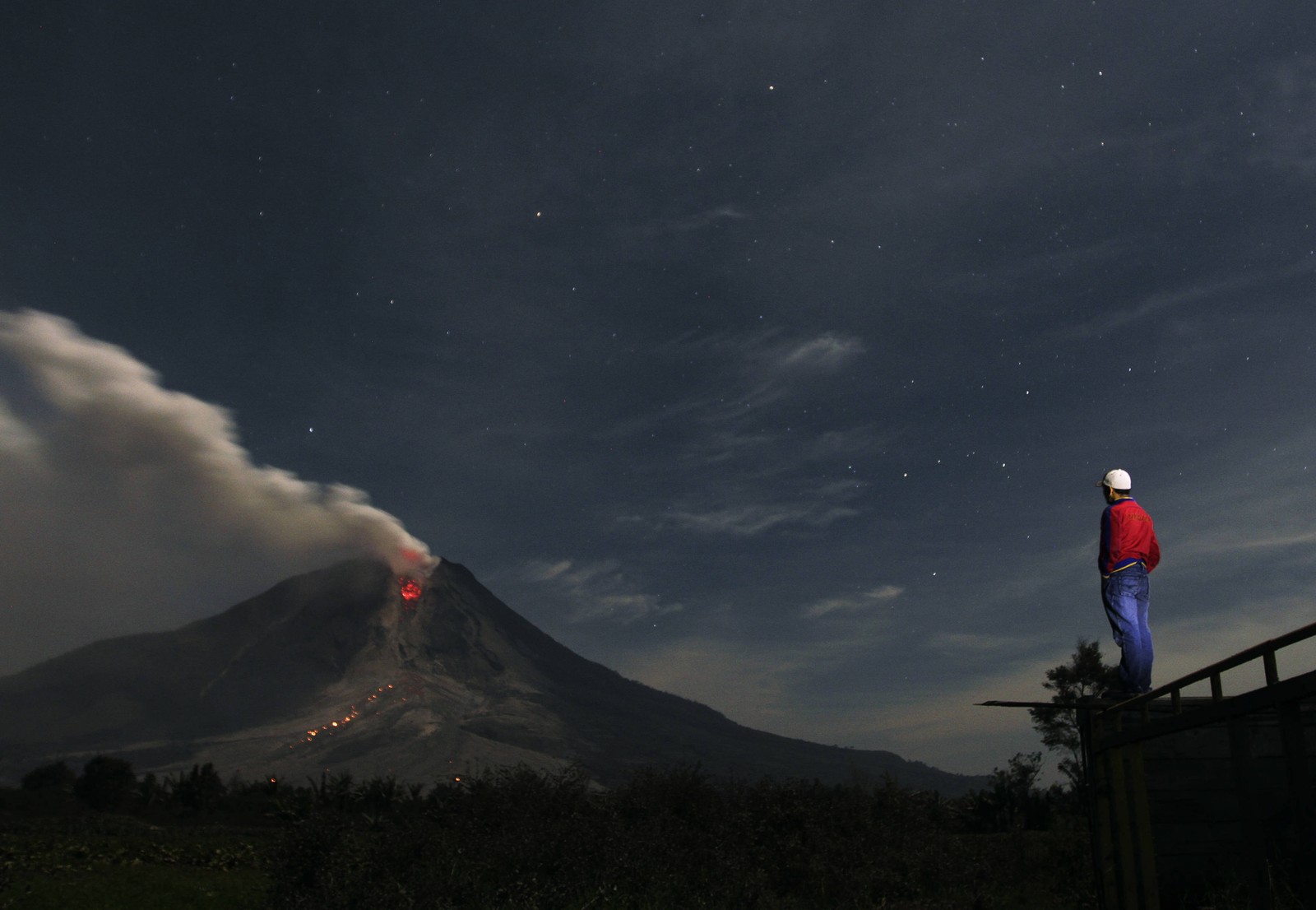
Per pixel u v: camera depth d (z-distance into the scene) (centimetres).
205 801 5812
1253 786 613
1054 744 3066
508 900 1220
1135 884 845
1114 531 1004
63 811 5147
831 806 1920
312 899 1217
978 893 1536
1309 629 501
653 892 1328
